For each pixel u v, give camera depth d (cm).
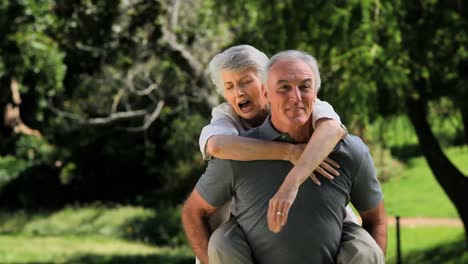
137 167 3000
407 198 2744
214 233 369
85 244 2339
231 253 359
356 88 1110
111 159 2967
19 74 1695
